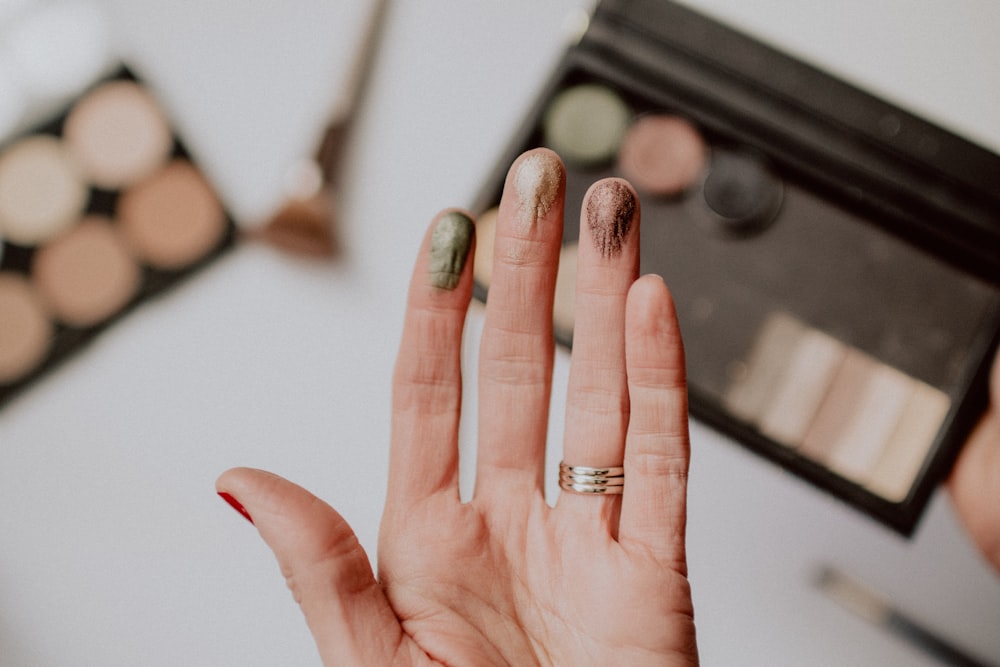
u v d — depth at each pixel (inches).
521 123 13.6
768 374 13.8
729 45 13.7
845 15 13.9
